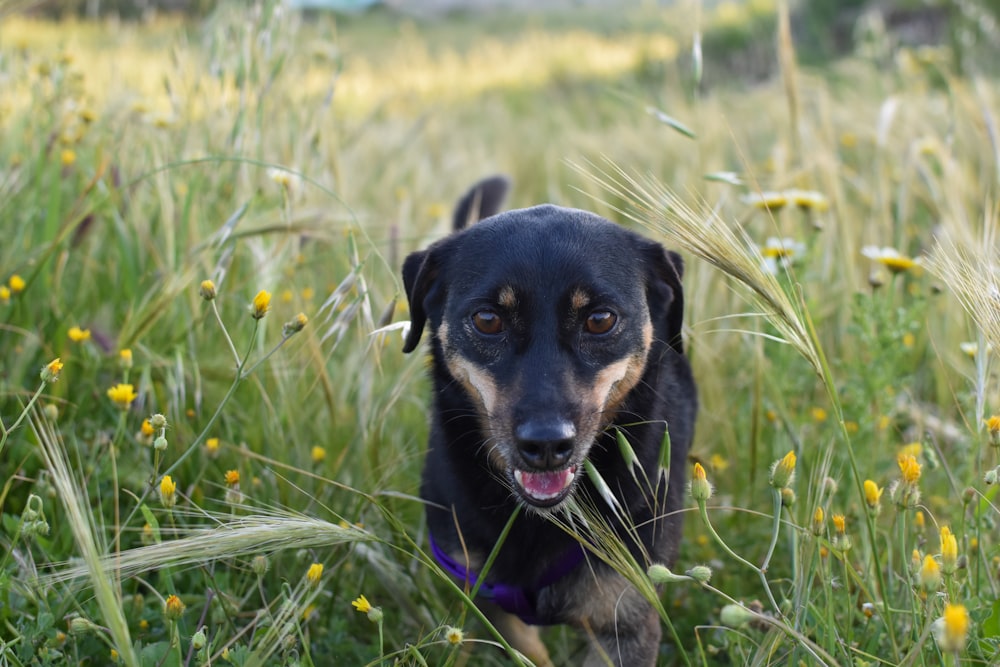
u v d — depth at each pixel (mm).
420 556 571
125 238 854
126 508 717
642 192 615
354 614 696
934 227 1024
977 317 604
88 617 613
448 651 657
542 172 1616
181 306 821
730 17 3260
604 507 646
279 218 820
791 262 842
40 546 630
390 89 2117
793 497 545
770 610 632
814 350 590
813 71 2203
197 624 640
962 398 741
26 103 1016
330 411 758
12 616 621
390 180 1256
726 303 889
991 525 646
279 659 602
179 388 748
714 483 789
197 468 741
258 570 578
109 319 830
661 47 2895
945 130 1251
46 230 837
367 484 723
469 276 646
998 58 1882
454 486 665
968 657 583
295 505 732
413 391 884
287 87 947
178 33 1018
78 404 766
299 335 765
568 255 629
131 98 1006
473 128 2107
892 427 815
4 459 753
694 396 791
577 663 718
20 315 797
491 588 659
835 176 966
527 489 599
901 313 765
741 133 1527
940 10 2527
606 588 639
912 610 552
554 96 2840
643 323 654
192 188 858
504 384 618
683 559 746
